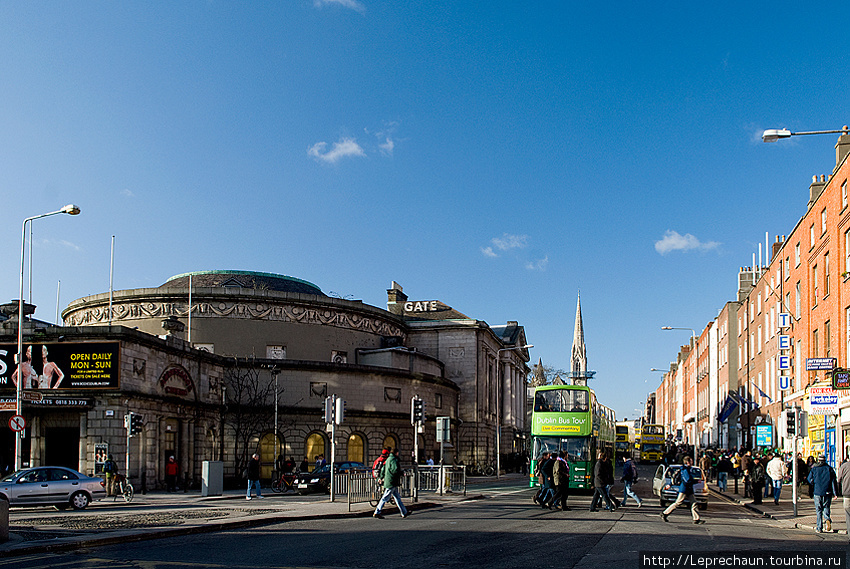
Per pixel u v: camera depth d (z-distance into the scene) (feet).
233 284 204.23
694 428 343.46
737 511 94.68
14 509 83.97
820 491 66.54
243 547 52.24
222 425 152.76
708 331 287.69
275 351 190.39
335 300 201.26
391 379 182.80
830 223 123.75
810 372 135.33
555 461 89.04
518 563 44.98
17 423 101.19
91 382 112.06
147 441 119.44
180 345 134.41
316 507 85.66
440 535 59.36
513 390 297.33
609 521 72.59
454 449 216.74
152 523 66.08
